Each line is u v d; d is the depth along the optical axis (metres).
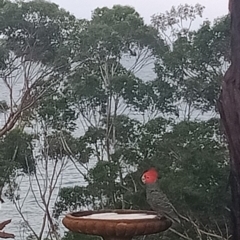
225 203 11.83
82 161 16.33
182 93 15.48
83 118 16.75
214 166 11.94
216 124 13.13
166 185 11.79
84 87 16.08
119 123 15.78
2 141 16.28
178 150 12.82
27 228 17.86
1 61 16.66
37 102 16.75
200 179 12.01
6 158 16.17
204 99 15.20
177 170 12.35
